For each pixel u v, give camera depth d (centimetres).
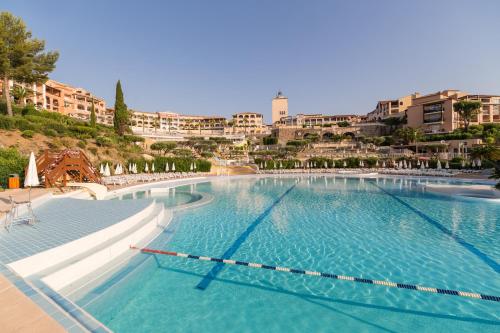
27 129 3162
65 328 371
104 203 1309
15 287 479
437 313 543
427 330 489
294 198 1973
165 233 1085
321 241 987
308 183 3025
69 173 2205
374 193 2194
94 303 577
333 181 3216
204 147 7138
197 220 1300
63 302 463
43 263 628
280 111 13162
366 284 664
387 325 504
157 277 702
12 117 3098
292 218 1345
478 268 749
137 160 3394
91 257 715
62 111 7119
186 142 7500
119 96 5281
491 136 5103
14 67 3353
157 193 2166
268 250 899
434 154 5322
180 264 784
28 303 431
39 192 1561
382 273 723
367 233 1083
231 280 689
